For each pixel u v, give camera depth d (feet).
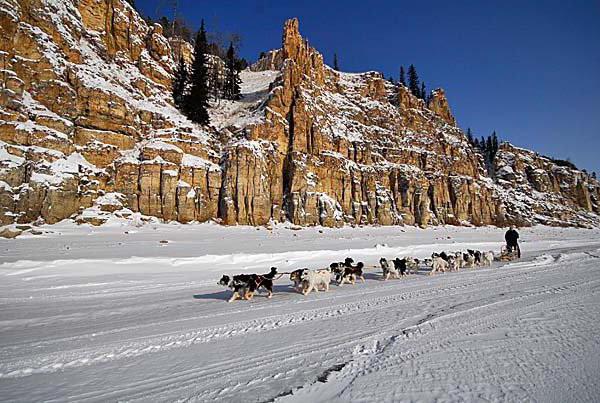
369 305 32.89
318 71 230.68
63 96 129.70
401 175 215.92
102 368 19.17
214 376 17.37
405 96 265.75
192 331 26.11
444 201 228.43
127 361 20.17
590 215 334.85
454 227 219.00
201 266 70.59
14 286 48.67
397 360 17.78
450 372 15.84
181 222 137.39
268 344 22.15
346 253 96.37
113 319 31.37
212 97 219.20
